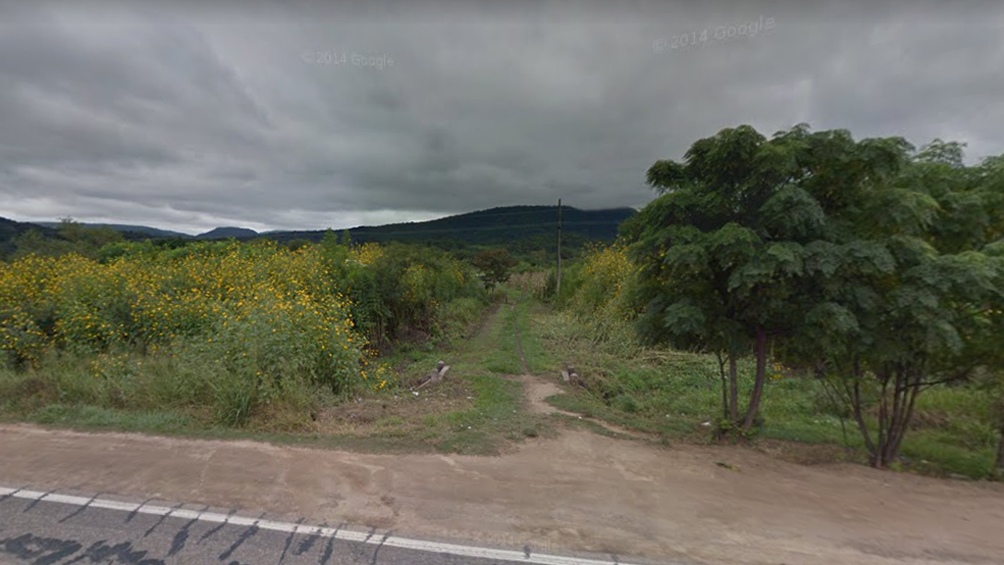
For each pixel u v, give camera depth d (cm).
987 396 512
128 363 644
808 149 429
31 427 463
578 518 324
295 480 364
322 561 264
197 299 821
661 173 522
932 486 415
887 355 416
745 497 368
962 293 383
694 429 573
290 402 529
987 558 291
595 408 645
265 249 1243
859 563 281
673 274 486
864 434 498
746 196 461
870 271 391
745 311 477
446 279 1723
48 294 795
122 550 270
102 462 386
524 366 966
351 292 1075
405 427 500
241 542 280
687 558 281
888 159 403
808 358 511
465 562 268
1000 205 450
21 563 256
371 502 335
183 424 479
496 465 412
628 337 1104
